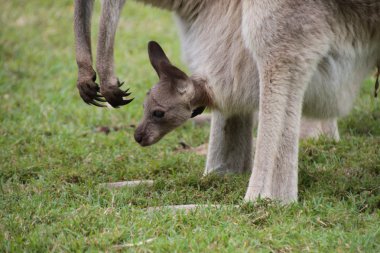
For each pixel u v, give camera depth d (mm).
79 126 17750
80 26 13578
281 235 10344
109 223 10945
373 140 15031
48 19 26812
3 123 17531
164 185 13109
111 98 13141
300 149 14898
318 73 12062
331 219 10961
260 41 11750
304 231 10531
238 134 13922
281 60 11680
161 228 10711
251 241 10141
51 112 18562
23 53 23359
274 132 11695
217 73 12945
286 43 11641
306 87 11891
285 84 11703
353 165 13570
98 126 17984
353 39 12016
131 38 24844
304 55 11664
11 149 15656
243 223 10852
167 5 13609
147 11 27406
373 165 13359
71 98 19812
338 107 12531
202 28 13250
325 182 12750
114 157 15211
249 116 13883
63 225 10883
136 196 12625
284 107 11742
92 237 10453
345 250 9922
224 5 12883
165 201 12305
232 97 12961
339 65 12109
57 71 21906
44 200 12203
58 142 16203
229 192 12625
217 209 11375
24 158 15070
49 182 13391
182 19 13625
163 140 16516
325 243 10094
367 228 10695
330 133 15398
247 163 14102
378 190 12219
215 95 13000
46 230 10742
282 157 11797
